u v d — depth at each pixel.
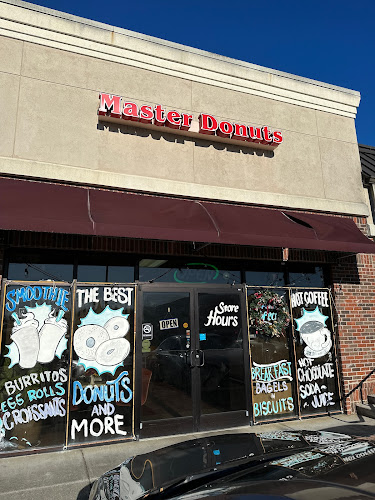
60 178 5.65
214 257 6.43
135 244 5.90
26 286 5.30
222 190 6.73
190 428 5.79
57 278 5.49
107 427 5.34
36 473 4.34
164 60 6.76
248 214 6.59
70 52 6.14
